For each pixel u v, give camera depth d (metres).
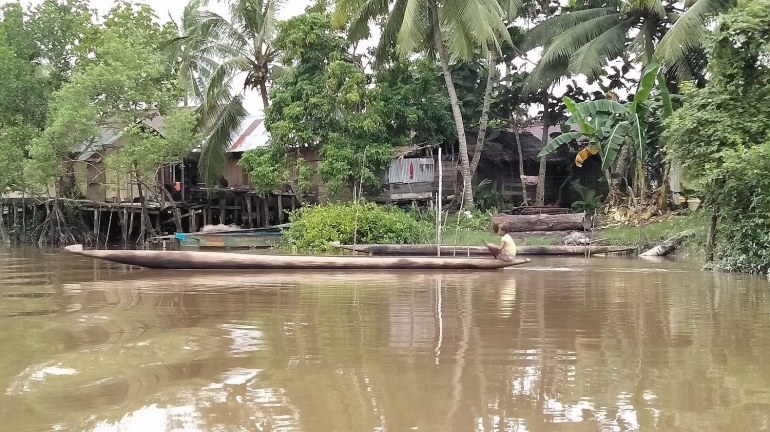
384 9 18.27
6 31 21.19
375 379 3.61
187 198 22.73
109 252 10.30
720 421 2.91
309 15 18.97
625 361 4.05
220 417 2.96
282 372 3.77
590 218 18.88
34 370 3.82
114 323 5.43
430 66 20.78
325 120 18.86
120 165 18.84
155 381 3.58
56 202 20.80
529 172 25.06
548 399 3.24
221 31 20.80
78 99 18.27
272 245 17.89
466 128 23.17
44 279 9.12
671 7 19.48
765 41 9.45
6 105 20.62
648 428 2.83
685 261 13.07
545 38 20.56
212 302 6.72
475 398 3.26
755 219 9.93
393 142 20.89
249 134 24.23
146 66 18.95
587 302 6.73
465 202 19.36
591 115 17.36
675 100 17.12
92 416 2.99
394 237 16.12
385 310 6.16
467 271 10.55
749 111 9.78
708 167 9.70
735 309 6.24
